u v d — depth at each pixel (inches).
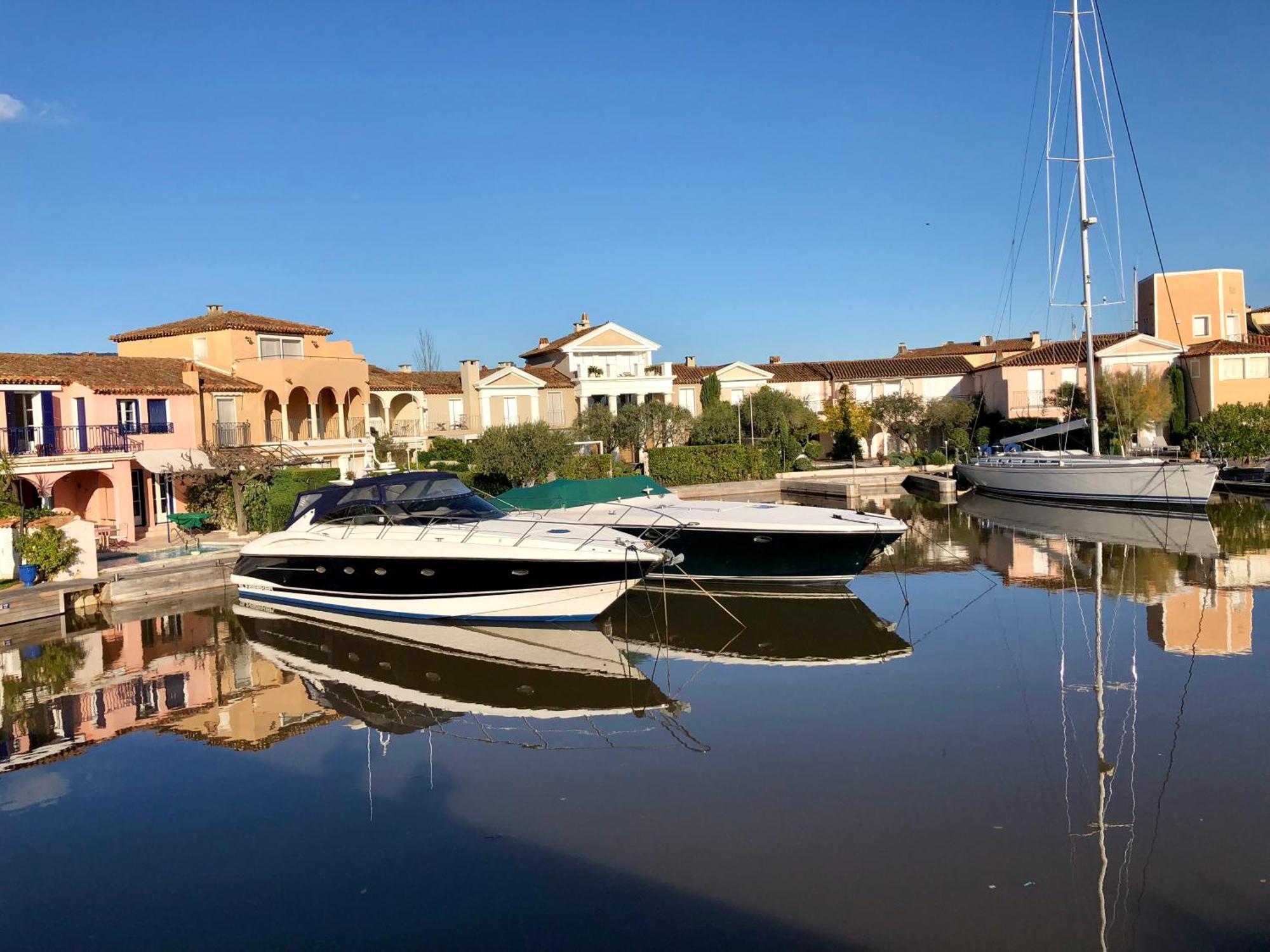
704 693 514.9
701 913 289.6
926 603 729.0
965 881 300.8
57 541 805.2
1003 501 1509.6
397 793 393.1
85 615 780.0
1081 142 1350.9
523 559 654.5
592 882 312.0
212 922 298.0
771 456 1902.1
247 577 792.9
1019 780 376.5
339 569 729.6
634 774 402.0
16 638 705.0
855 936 272.7
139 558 918.4
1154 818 338.6
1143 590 741.3
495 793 389.1
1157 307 2316.7
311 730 477.7
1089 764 390.3
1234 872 299.4
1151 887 292.7
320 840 352.8
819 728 448.8
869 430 2245.3
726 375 2425.0
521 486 1385.3
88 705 530.3
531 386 2117.4
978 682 512.4
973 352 2758.4
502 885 313.3
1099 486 1344.7
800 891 299.1
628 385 2223.2
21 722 502.6
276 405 1471.5
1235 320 2268.7
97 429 1111.6
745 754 419.2
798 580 794.8
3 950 286.2
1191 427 1753.2
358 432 1590.8
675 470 1793.8
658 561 641.6
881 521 770.2
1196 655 545.3
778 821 349.7
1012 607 700.0
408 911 299.9
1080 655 556.4
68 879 329.1
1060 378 2203.5
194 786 408.2
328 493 767.7
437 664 598.5
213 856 343.3
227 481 1146.7
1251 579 765.3
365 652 637.3
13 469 951.6
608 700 508.7
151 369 1295.5
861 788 375.2
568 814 365.1
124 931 294.7
